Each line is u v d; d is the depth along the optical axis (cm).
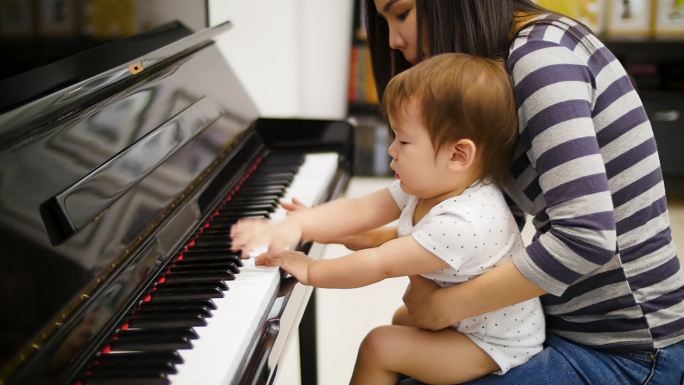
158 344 77
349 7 350
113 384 71
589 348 104
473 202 100
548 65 92
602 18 342
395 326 110
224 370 72
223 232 111
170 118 116
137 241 93
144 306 86
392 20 110
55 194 82
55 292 75
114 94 106
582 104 91
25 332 70
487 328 104
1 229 72
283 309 93
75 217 82
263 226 105
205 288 90
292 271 100
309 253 110
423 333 107
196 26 159
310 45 344
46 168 83
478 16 99
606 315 102
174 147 112
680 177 333
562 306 105
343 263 99
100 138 96
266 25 291
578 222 90
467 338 105
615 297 100
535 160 94
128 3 125
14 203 75
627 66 345
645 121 100
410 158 101
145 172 101
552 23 96
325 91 352
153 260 94
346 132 156
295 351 224
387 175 368
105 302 82
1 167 76
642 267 100
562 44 93
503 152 100
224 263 99
